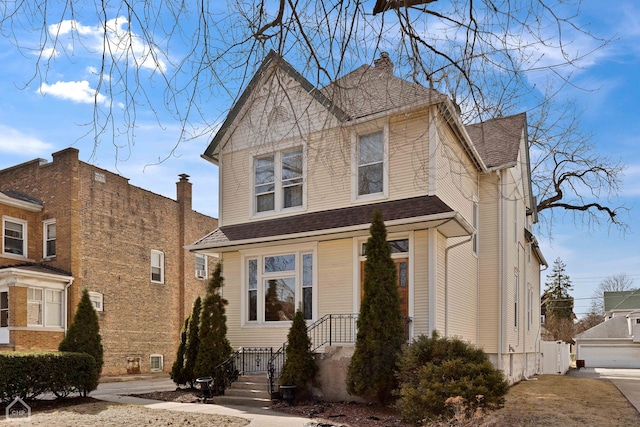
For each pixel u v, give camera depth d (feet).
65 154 72.33
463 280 51.98
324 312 47.21
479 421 28.86
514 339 61.26
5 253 69.77
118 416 35.58
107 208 76.79
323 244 48.29
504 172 58.54
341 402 41.22
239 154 54.75
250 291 52.13
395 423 33.40
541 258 84.07
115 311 76.13
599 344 131.95
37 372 40.98
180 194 91.86
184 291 89.25
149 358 81.25
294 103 40.24
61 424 32.55
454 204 49.32
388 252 40.40
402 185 45.27
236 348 51.26
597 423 33.68
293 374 41.93
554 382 62.49
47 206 73.20
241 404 41.98
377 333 38.73
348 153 41.55
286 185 51.93
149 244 83.87
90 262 73.00
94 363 45.78
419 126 44.39
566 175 79.10
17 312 63.62
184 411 38.06
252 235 50.21
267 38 15.93
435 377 31.81
